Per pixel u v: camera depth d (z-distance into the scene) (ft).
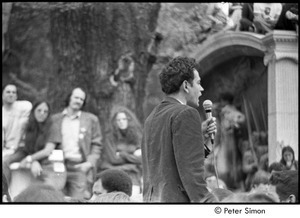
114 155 61.72
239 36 63.10
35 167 59.62
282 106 61.62
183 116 15.23
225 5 63.57
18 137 60.90
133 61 64.28
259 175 62.54
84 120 62.13
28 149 60.80
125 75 64.03
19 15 63.41
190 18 64.39
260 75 64.13
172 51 64.44
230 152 64.95
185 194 15.34
